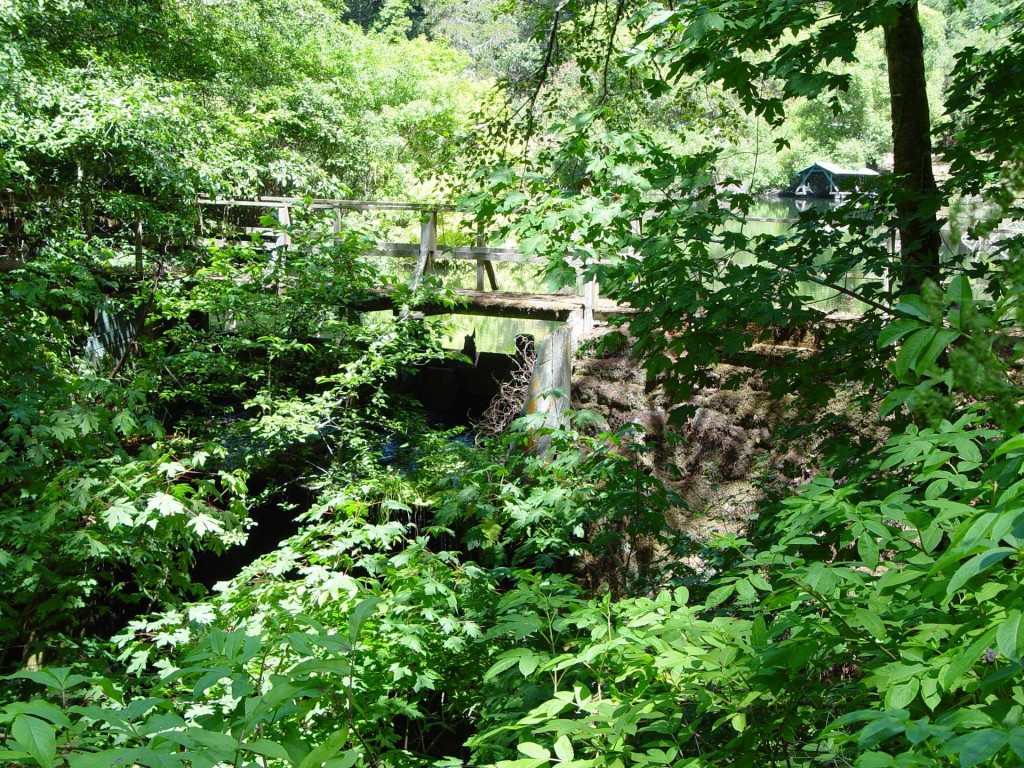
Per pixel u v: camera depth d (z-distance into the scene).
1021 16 4.84
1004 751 1.09
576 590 2.42
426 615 3.32
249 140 13.60
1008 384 1.07
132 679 3.66
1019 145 1.01
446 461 8.11
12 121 10.34
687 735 1.71
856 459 3.73
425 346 9.03
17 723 1.16
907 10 4.58
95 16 13.28
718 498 7.39
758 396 7.45
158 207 11.71
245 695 1.36
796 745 1.87
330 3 20.77
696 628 1.82
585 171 4.68
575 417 5.21
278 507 8.52
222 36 16.06
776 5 3.67
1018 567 1.27
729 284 4.09
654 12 4.26
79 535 4.14
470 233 5.87
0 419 4.42
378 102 18.72
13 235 11.91
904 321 1.18
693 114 9.55
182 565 4.75
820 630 1.64
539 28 8.22
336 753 1.27
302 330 9.05
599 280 4.16
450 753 4.22
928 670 1.28
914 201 4.36
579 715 2.22
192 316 11.49
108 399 4.84
